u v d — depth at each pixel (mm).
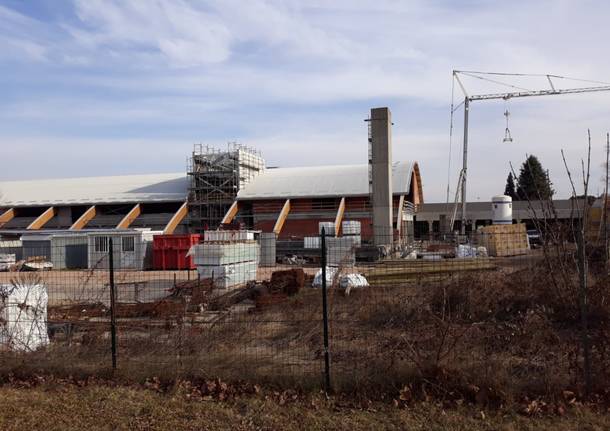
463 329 8266
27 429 6273
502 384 6738
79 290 16922
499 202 45812
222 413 6617
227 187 58688
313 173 61906
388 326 10078
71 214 63406
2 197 65688
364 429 6047
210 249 21750
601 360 6953
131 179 68750
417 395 6805
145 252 37031
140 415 6645
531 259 13117
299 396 7070
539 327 8570
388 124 42250
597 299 8523
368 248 23109
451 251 15695
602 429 5859
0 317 9344
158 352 8688
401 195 55375
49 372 8172
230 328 9930
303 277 16359
